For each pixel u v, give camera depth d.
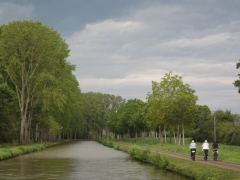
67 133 152.88
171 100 72.00
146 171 30.42
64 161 40.12
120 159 43.62
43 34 62.28
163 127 78.44
